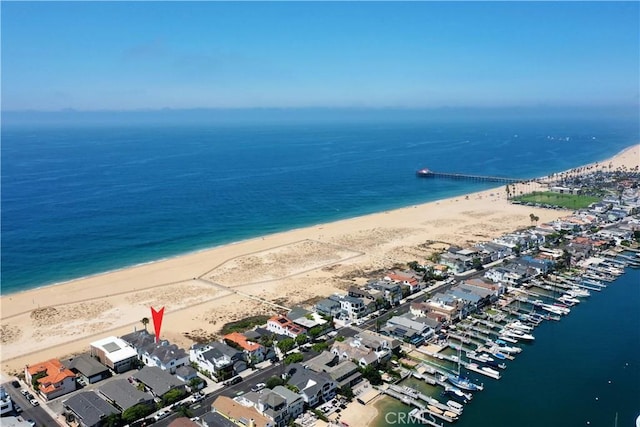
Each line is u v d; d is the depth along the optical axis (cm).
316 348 12375
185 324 14288
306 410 9969
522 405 10238
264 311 15212
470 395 10488
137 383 11025
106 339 12594
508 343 12875
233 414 9506
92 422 9231
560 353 12388
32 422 9600
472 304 14712
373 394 10544
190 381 10725
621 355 12306
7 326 14212
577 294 15975
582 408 10181
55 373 10894
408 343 12850
